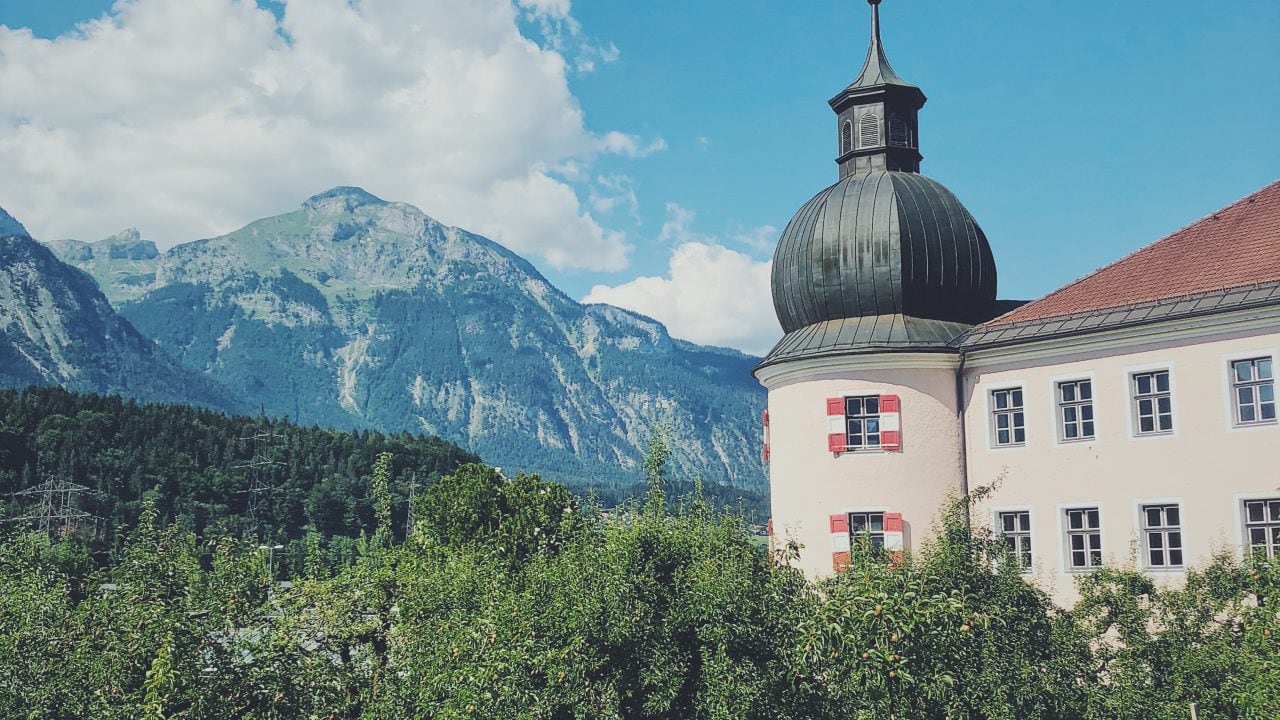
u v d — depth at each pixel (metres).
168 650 22.30
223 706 23.80
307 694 26.55
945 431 42.28
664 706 22.92
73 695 23.88
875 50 47.75
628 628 23.17
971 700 21.97
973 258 44.06
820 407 43.31
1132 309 38.03
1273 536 35.00
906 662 21.88
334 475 177.38
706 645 23.08
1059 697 22.64
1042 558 39.75
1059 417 39.88
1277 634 24.11
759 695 22.16
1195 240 39.34
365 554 41.88
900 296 43.19
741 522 26.30
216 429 187.62
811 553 42.81
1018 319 41.50
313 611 34.50
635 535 24.84
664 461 30.91
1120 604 27.94
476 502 57.81
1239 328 35.69
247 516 165.12
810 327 44.84
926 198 44.19
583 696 23.42
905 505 41.81
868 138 46.84
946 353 42.22
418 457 199.38
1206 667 24.64
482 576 31.42
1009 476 40.88
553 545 47.00
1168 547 37.09
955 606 21.91
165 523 147.12
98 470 160.50
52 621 26.69
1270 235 37.12
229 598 26.80
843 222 43.91
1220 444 35.94
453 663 25.94
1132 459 37.81
